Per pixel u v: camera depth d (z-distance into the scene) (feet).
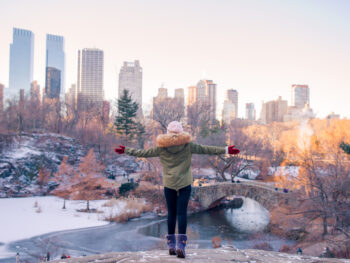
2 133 266.36
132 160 276.82
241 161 203.41
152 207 179.63
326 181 81.56
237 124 371.97
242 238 120.06
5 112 294.05
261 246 94.02
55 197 206.90
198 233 129.29
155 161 196.44
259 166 237.66
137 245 112.88
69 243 114.42
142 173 238.07
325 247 78.28
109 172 244.63
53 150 266.98
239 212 181.37
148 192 197.06
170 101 278.26
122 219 152.15
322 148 91.25
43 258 95.76
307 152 87.76
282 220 94.63
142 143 284.61
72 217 156.46
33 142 271.08
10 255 98.68
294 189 100.27
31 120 315.78
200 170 282.77
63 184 226.79
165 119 235.20
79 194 198.80
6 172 224.53
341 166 80.38
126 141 281.33
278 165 252.42
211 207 188.44
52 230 131.75
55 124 318.24
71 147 279.49
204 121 284.61
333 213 76.64
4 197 204.44
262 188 140.36
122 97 284.00
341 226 76.33
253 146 209.97
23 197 206.59
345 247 73.82
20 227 134.72
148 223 149.59
